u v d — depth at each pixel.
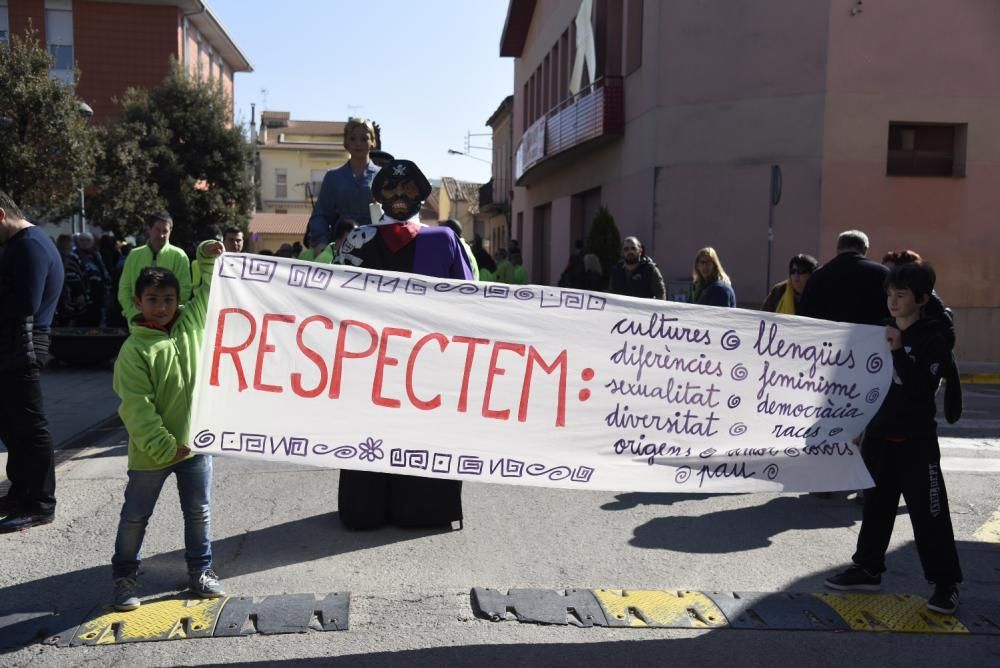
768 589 4.59
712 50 15.95
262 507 5.88
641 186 17.39
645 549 5.17
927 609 4.29
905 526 5.75
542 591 4.45
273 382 4.33
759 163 15.61
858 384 4.63
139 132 24.30
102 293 13.59
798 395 4.62
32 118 18.53
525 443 4.49
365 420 4.40
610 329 4.54
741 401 4.60
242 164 26.00
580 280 17.52
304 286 4.37
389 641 3.89
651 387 4.56
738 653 3.85
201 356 4.25
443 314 4.45
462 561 4.91
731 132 15.84
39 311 5.36
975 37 15.08
